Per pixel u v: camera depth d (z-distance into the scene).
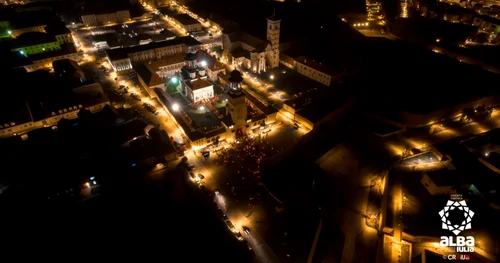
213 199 86.56
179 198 86.38
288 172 96.00
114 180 91.31
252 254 71.88
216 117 119.56
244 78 149.62
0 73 136.75
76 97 124.00
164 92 132.38
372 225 80.31
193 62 126.81
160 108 127.31
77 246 73.56
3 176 90.00
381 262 68.50
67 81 133.50
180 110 120.06
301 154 103.19
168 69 147.62
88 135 104.75
